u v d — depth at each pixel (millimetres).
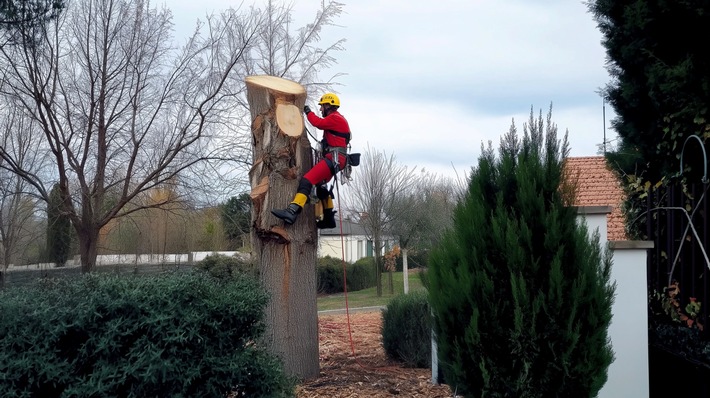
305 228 8156
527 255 4961
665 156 7789
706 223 5699
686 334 5938
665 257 6840
